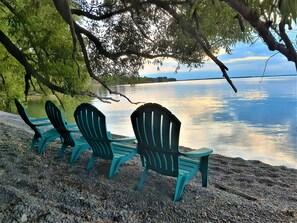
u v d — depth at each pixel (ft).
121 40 16.42
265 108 64.13
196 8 6.04
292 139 36.40
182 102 82.58
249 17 4.22
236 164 19.20
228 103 76.48
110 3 15.34
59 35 19.03
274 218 9.41
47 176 11.46
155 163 10.64
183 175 10.29
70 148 15.79
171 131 9.58
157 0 10.02
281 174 17.39
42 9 16.17
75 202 9.42
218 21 7.31
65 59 19.13
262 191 13.28
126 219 8.82
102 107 77.46
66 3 9.61
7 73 38.58
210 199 10.32
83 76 20.62
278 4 3.91
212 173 15.88
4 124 23.17
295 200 12.34
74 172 12.16
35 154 14.46
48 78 19.85
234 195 11.34
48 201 9.30
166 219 9.10
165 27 13.33
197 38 9.08
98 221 8.55
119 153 12.35
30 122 15.29
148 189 10.77
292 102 69.67
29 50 22.11
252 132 42.04
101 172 12.27
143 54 16.08
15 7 17.22
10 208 8.43
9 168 11.89
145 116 9.93
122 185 11.06
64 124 13.26
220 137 39.50
